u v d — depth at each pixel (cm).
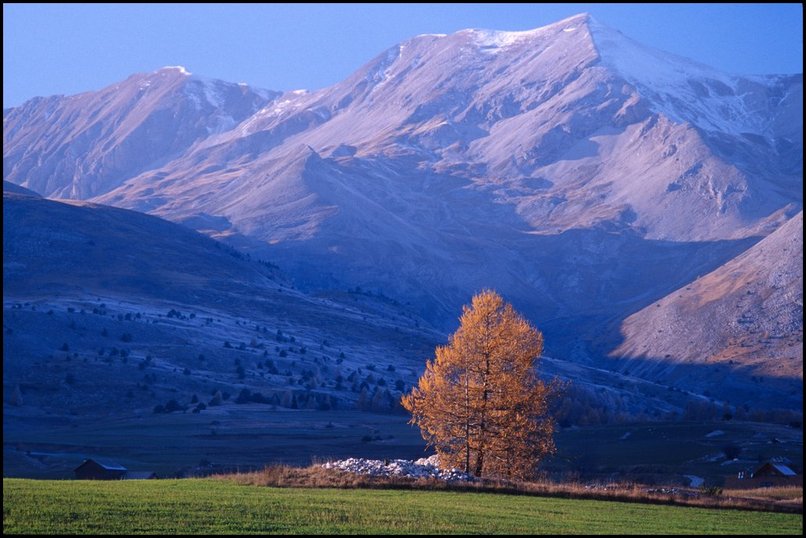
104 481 6688
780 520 5478
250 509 5016
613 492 6406
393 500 5669
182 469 15888
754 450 18175
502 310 8138
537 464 8138
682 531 4834
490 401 7906
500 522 4891
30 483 6131
